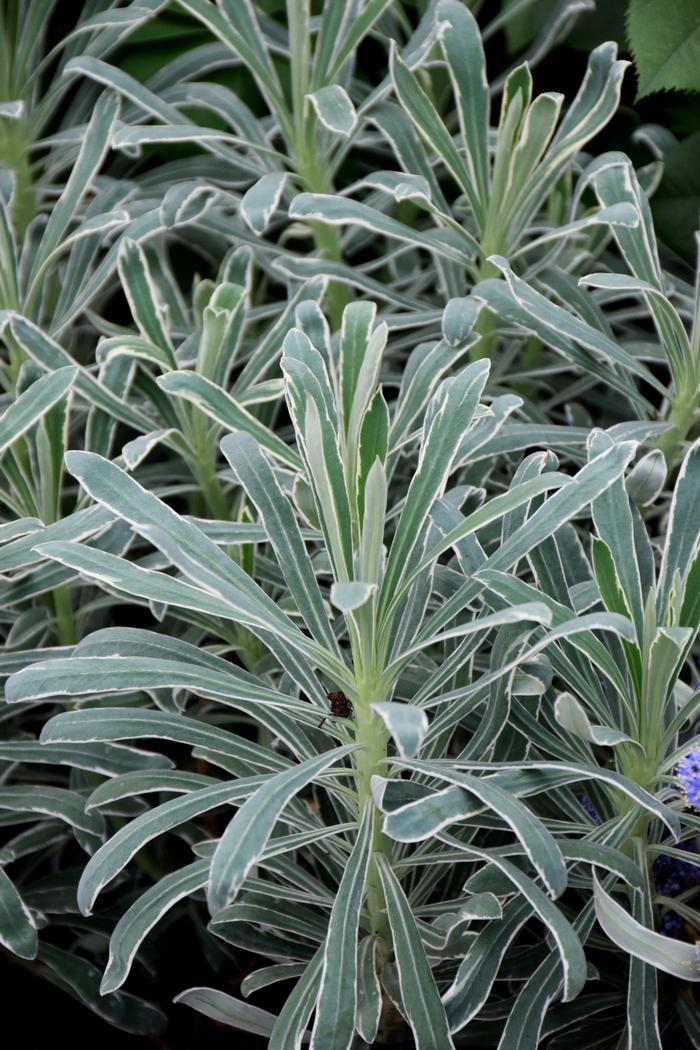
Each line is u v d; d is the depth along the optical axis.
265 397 0.86
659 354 0.93
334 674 0.74
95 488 0.73
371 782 0.73
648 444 0.88
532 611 0.68
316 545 0.88
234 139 0.90
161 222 0.89
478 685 0.72
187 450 0.89
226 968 0.87
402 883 0.81
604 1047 0.79
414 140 0.93
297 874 0.79
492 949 0.73
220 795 0.73
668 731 0.76
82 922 0.86
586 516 0.90
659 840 0.80
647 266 0.85
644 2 0.90
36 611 0.86
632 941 0.72
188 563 0.70
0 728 0.90
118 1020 0.83
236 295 0.85
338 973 0.71
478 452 0.84
